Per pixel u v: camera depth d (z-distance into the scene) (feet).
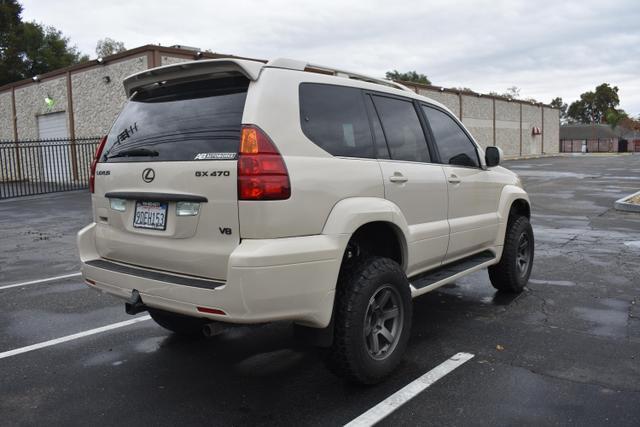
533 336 15.24
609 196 54.90
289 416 10.87
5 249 29.76
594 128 316.19
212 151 10.56
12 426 10.60
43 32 157.58
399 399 11.50
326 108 11.89
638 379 12.34
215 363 13.71
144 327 16.57
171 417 10.91
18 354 14.42
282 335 15.74
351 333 11.21
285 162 10.36
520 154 166.30
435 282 14.33
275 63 11.24
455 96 129.08
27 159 88.43
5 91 92.63
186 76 11.74
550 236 31.83
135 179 11.68
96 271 12.42
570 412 10.83
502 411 10.91
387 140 13.46
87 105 74.18
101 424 10.66
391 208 12.52
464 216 16.08
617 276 21.94
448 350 14.24
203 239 10.53
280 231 10.16
